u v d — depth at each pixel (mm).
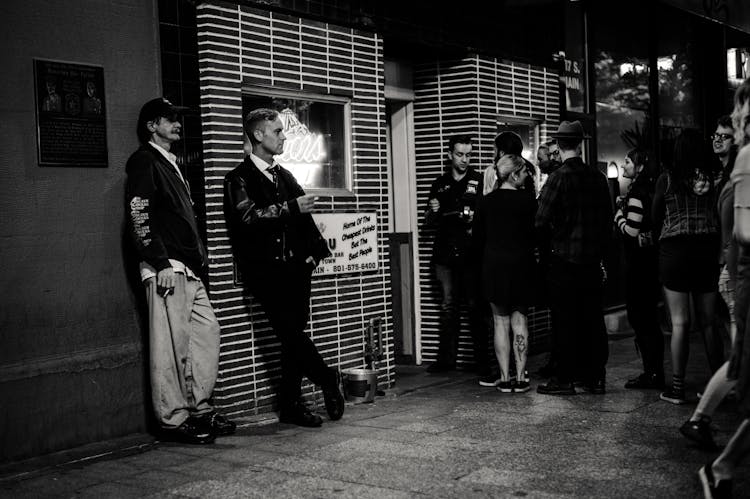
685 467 5008
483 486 4703
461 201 8203
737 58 15789
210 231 6184
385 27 7742
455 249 8203
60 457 5324
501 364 7492
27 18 5320
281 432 6062
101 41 5684
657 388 7336
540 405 6840
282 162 6922
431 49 8492
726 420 6195
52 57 5441
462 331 8672
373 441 5754
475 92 8742
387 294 7742
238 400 6379
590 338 7207
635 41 12227
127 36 5820
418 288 8914
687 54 13938
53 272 5422
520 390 7422
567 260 7105
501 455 5344
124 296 5789
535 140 9852
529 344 9359
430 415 6578
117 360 5719
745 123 4410
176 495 4668
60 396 5414
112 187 5734
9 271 5215
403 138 8922
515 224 7250
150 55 5949
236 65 6375
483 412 6637
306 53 6957
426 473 4973
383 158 7738
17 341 5242
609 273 11000
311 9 7008
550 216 7059
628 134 11961
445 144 8820
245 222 6035
